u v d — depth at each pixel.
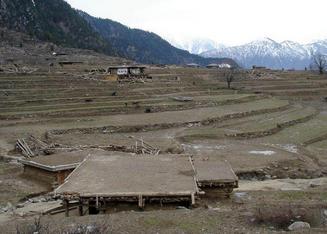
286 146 55.12
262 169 42.31
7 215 26.50
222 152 49.84
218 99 90.81
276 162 45.16
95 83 98.25
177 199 23.02
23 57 172.25
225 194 25.84
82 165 28.17
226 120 72.31
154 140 53.97
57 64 150.38
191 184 23.92
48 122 64.69
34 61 158.88
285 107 89.94
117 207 23.78
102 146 48.53
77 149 45.97
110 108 74.31
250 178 41.00
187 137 57.81
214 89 113.81
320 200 26.02
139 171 26.56
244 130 62.50
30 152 44.75
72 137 54.50
